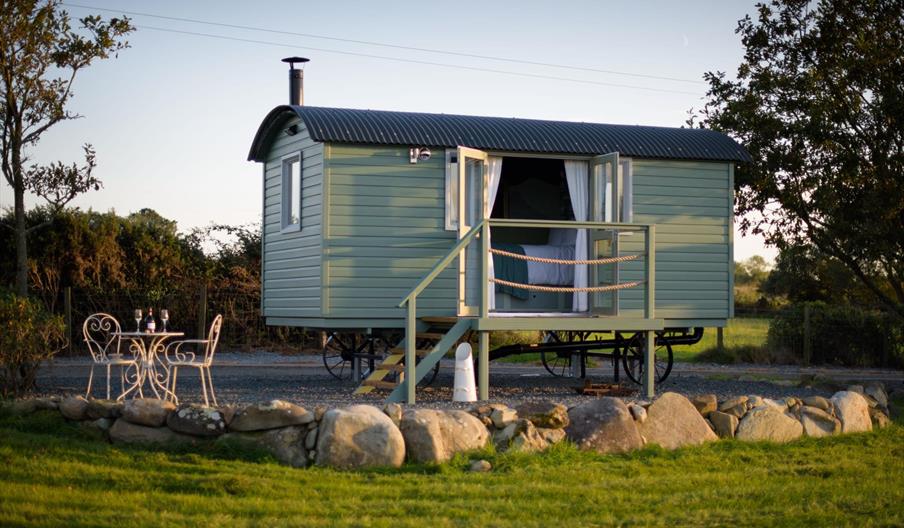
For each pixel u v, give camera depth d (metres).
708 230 14.82
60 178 15.41
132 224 23.08
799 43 15.98
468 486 7.91
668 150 14.42
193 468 8.13
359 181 13.22
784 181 16.09
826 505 7.72
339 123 13.20
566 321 12.60
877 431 11.13
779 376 17.11
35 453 8.30
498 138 13.61
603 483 8.27
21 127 14.67
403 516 7.05
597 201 14.02
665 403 10.09
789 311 25.08
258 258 25.11
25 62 14.21
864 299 26.98
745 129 16.27
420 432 8.82
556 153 13.80
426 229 13.46
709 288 14.80
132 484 7.68
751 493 8.07
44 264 21.08
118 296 21.44
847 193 15.56
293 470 8.25
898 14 15.27
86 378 14.77
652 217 14.52
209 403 11.36
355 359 14.76
